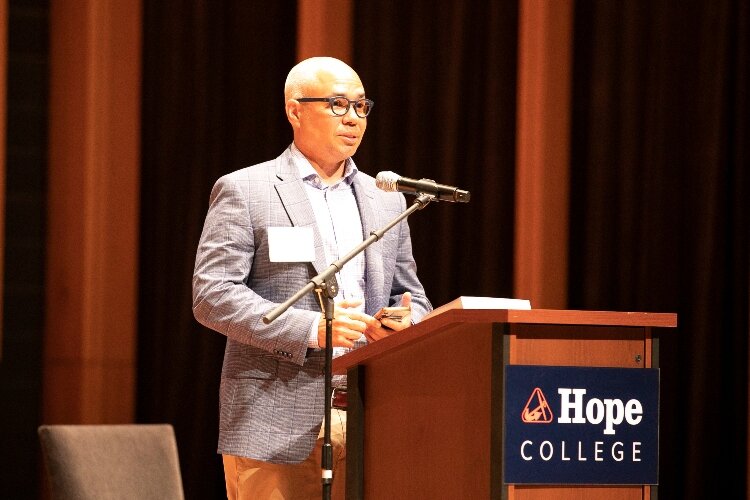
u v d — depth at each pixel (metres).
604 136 12.70
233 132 12.46
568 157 12.77
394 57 12.64
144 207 12.45
